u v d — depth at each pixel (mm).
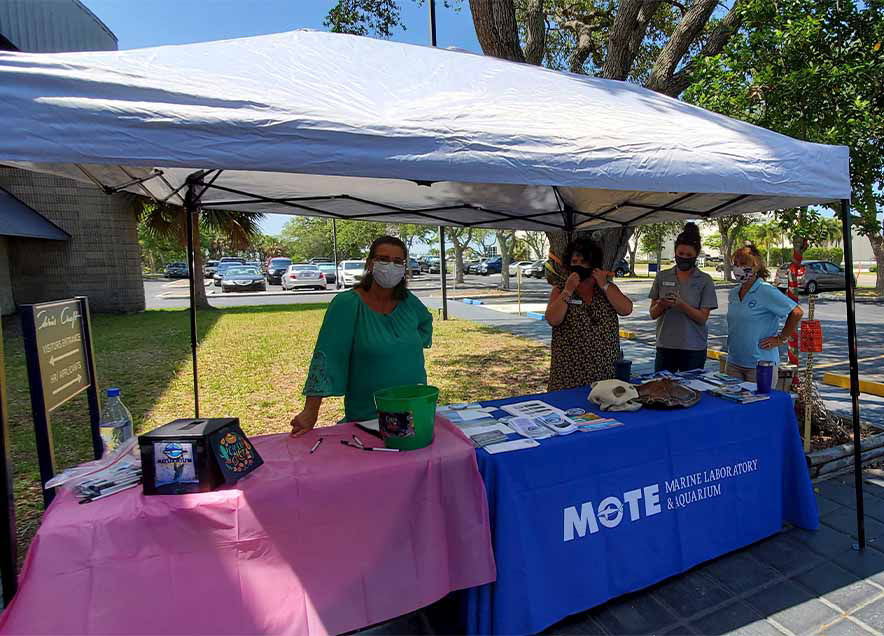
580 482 2188
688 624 2182
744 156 2375
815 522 2852
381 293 2430
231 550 1658
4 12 8906
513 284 27734
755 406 2689
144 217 16375
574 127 2188
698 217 3945
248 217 15438
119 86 1558
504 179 1926
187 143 1571
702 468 2512
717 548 2551
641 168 2146
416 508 1917
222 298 20719
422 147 1814
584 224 4508
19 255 13711
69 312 2475
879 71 3344
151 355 8617
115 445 2092
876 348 8422
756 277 3516
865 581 2438
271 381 6863
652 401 2562
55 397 2279
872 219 3754
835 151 2617
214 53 2201
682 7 5504
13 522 1936
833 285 18578
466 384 6527
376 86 2213
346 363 2299
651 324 11922
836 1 3518
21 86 1460
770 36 3648
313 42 2641
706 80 4195
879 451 3820
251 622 1657
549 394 2943
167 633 1569
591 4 6734
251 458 1820
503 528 1988
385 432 2012
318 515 1768
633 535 2314
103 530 1545
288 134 1659
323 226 52500
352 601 1796
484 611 2020
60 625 1469
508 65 3043
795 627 2148
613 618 2223
